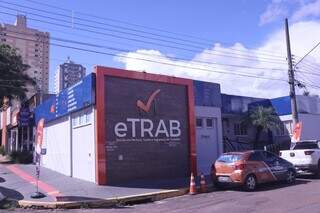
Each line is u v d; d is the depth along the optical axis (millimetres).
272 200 14656
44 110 29047
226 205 14141
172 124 22844
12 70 34406
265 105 36406
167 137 22516
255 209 13000
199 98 26656
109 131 20234
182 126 23281
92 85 20203
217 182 18406
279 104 36062
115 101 20625
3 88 34062
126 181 20500
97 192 17469
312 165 21469
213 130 27312
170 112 22859
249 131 36500
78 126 22344
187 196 17281
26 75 35438
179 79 23422
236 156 18141
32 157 33062
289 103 35281
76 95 22156
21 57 35062
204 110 26781
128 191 17625
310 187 17734
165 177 22094
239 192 17516
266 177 18500
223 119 34750
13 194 17547
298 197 14977
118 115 20656
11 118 41312
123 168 20484
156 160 21844
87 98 20609
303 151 21656
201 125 26703
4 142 45844
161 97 22547
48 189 18547
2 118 47844
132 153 20922
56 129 26281
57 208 15109
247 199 15273
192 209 13773
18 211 14719
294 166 20734
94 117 20266
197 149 26062
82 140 21797
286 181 19906
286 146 34281
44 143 29000
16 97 35219
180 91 23516
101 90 20172
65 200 15742
